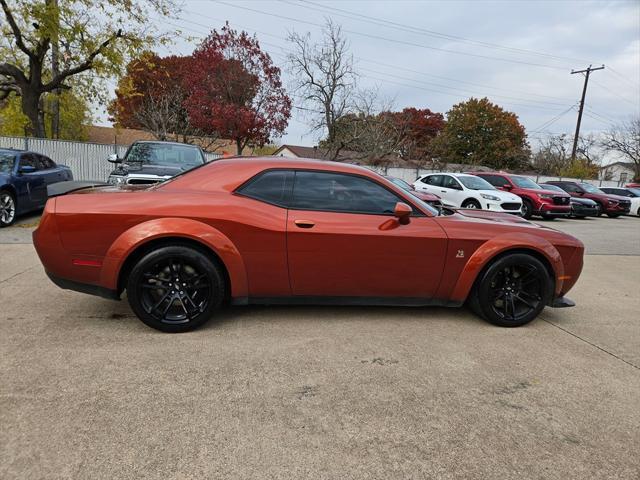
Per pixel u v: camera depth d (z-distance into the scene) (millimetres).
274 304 3742
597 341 3707
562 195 15234
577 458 2137
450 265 3701
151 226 3221
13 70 16484
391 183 3775
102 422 2205
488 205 12781
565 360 3270
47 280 4652
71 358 2877
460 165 38094
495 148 44938
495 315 3859
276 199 3514
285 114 21125
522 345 3520
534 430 2350
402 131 29203
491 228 3820
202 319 3406
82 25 16047
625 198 19578
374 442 2174
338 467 1980
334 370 2908
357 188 3658
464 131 45625
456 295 3787
